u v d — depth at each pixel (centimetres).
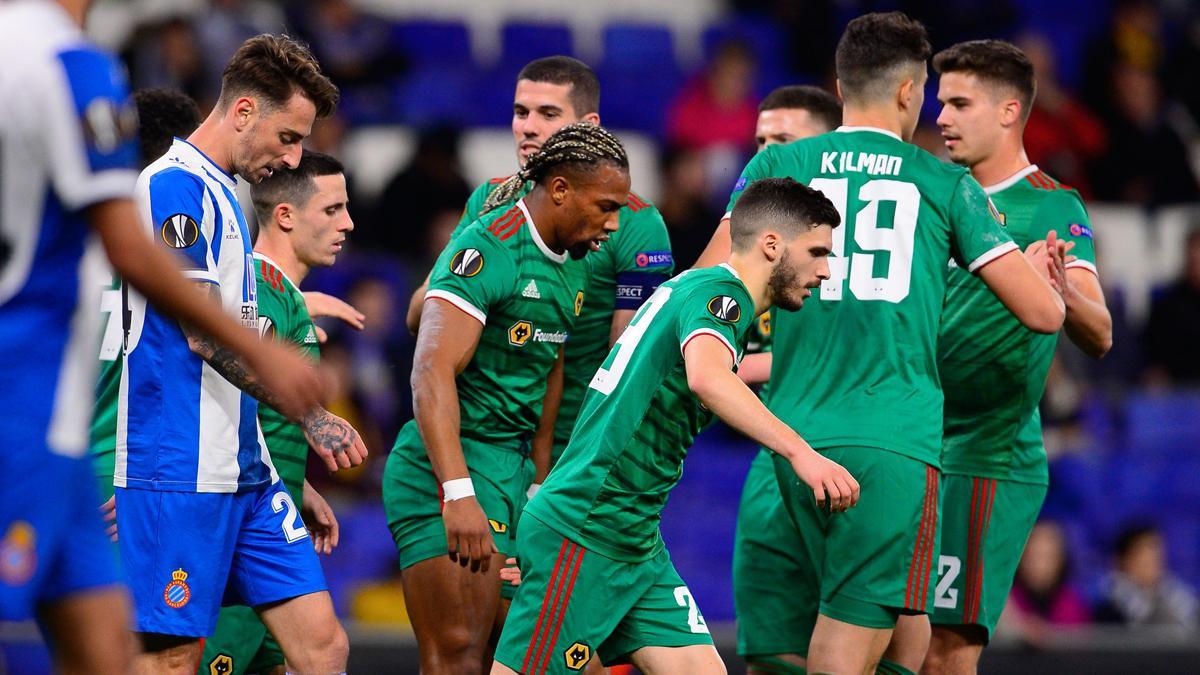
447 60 4853
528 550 1530
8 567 1023
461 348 1636
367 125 4216
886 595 1602
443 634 1720
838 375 1628
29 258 1036
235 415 1548
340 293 3556
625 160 1661
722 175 4288
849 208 1650
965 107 1877
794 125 2111
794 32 4703
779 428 1409
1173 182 4466
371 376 3281
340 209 1820
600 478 1509
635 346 1530
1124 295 4178
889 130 1681
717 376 1420
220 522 1536
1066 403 3553
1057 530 3108
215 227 1516
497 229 1672
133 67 3662
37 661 2320
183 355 1510
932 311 1636
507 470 1739
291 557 1600
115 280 1564
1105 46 4522
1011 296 1611
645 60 4997
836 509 1420
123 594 1101
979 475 1861
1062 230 1850
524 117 1961
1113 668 2759
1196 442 3659
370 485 3161
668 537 3378
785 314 1673
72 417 1059
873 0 4666
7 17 1039
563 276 1712
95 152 1014
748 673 1898
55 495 1045
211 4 3966
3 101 1016
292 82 1559
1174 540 3559
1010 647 2745
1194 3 5069
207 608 1532
